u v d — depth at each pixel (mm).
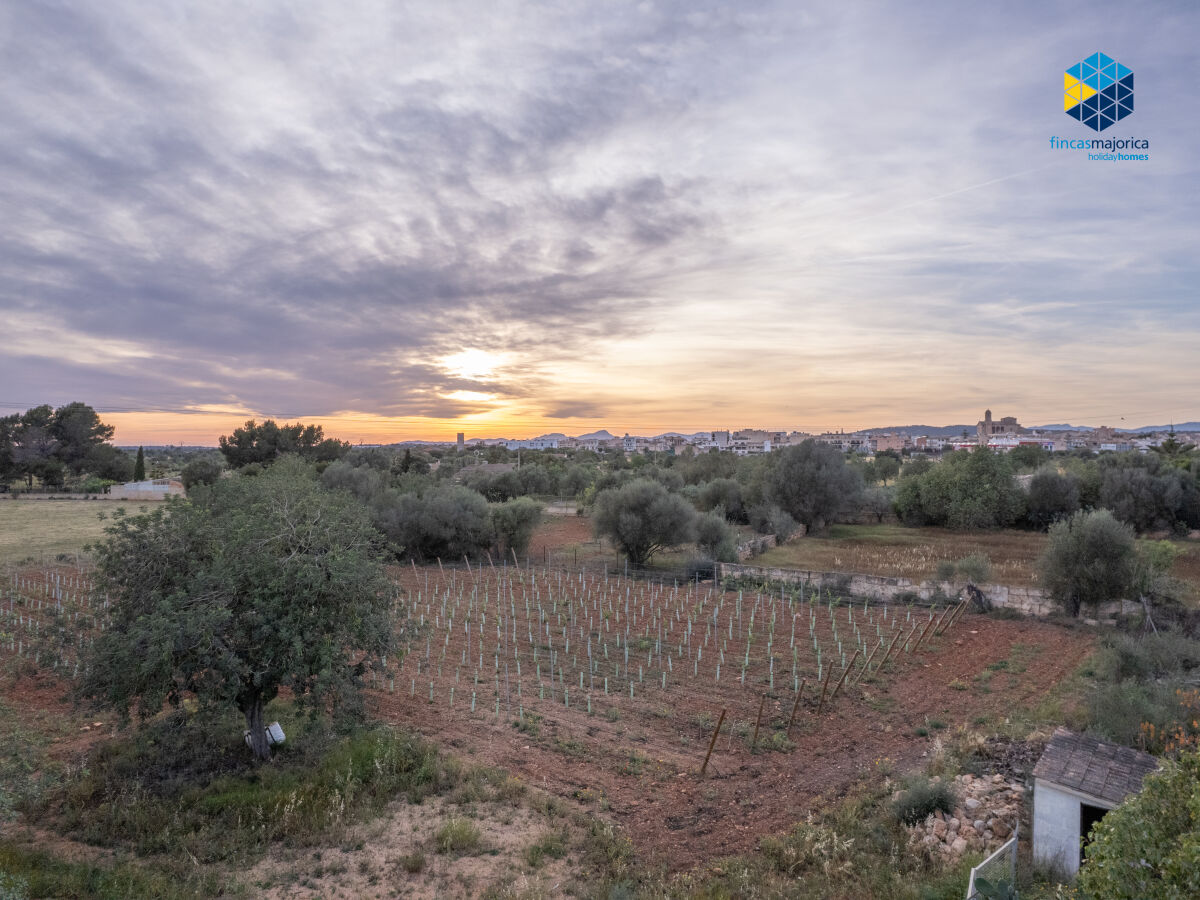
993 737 13953
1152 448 69125
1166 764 6367
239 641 11414
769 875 9734
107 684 11258
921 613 25281
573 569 35562
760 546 40094
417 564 37625
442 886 9297
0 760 12188
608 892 9094
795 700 16422
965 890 8406
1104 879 5992
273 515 12867
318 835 10438
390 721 15148
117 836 10469
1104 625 22500
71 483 81125
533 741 14328
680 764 13445
